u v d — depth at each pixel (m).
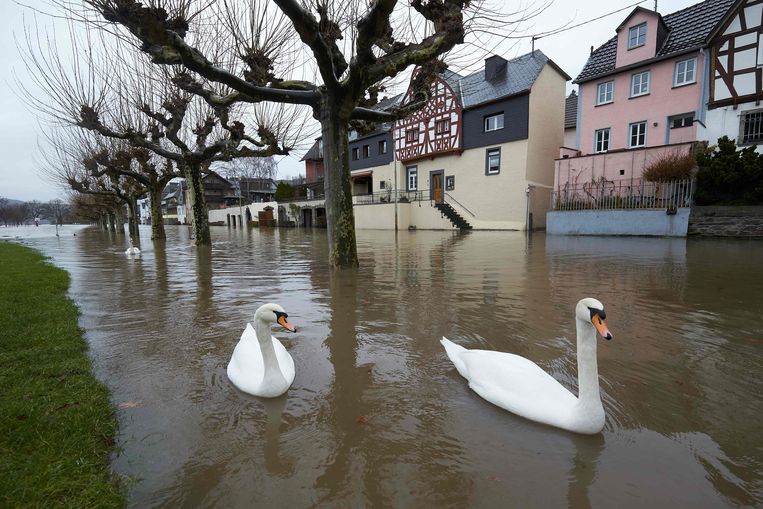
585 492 2.58
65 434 3.12
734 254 12.71
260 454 3.01
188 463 2.91
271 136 15.66
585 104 25.33
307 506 2.50
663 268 10.59
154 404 3.77
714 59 19.95
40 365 4.46
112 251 20.05
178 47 8.04
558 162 23.64
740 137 19.52
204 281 10.15
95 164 22.97
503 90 28.95
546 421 3.29
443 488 2.64
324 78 9.37
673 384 4.02
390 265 12.18
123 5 7.18
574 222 22.16
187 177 19.17
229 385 4.18
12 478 2.58
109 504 2.46
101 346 5.33
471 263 12.43
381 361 4.72
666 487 2.62
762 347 4.98
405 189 37.38
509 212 28.72
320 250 17.80
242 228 48.94
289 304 7.44
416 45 9.14
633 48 22.77
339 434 3.25
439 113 32.75
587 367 3.12
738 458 2.89
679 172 18.55
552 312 6.71
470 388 3.98
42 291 8.49
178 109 15.70
